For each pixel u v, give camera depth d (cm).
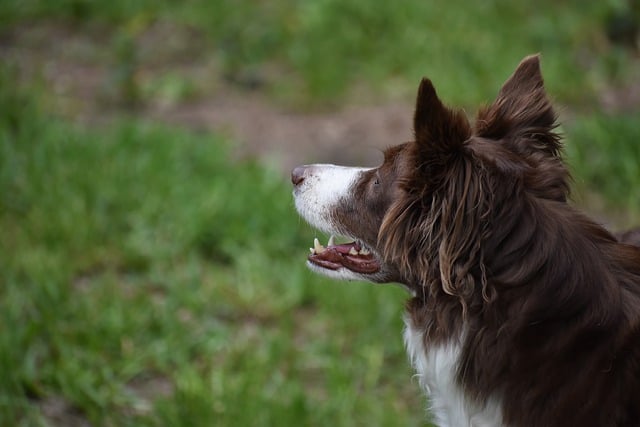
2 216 881
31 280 780
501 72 1129
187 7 1374
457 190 444
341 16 1291
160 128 1032
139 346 736
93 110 1138
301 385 702
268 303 804
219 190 916
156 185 921
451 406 495
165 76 1203
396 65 1212
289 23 1320
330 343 747
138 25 1337
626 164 927
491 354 461
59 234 849
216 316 795
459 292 451
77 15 1357
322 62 1212
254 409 657
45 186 910
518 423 461
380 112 1140
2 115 1044
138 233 867
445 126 444
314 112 1152
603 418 446
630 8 1238
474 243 443
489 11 1288
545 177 467
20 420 651
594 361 446
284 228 882
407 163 498
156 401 661
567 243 448
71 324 743
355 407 682
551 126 499
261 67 1252
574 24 1237
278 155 1045
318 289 808
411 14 1279
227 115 1145
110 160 955
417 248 473
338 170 559
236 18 1334
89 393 668
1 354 673
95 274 831
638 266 461
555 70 1118
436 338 487
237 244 869
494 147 464
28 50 1277
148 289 821
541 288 445
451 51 1189
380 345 745
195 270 824
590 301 446
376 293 790
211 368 718
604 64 1141
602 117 978
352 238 549
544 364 451
